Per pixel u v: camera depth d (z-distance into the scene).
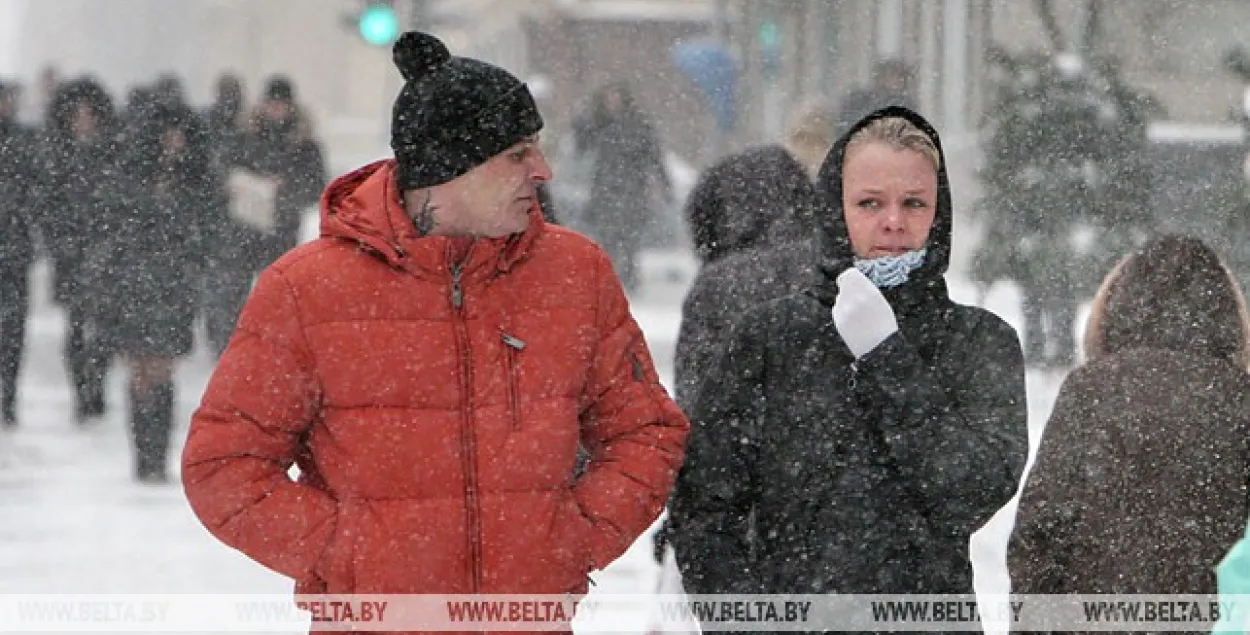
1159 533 12.45
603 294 11.14
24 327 33.12
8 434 32.09
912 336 11.53
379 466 10.60
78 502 26.34
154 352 28.47
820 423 11.28
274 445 10.73
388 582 10.54
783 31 78.25
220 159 36.78
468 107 10.77
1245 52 47.25
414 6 55.22
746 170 16.77
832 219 11.65
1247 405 12.57
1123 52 48.84
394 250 10.70
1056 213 36.72
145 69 118.19
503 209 10.81
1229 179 38.09
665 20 86.38
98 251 30.66
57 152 32.19
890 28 65.44
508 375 10.79
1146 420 12.50
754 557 11.40
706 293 15.76
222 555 23.02
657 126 78.94
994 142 36.91
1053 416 12.73
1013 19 51.84
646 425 11.16
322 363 10.65
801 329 11.40
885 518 11.25
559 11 85.25
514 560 10.62
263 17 151.25
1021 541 12.64
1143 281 12.90
